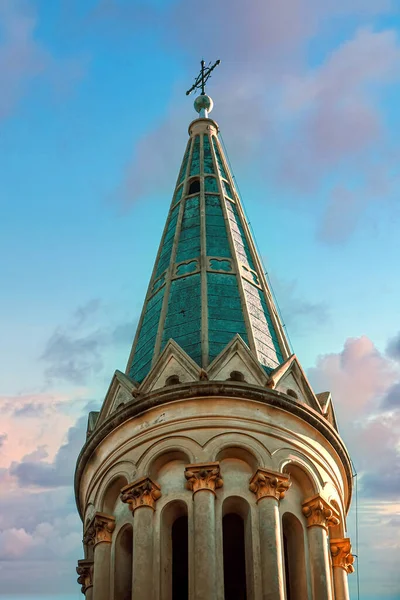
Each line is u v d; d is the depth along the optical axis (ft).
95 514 122.42
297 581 117.70
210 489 117.39
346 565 123.24
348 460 130.31
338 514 124.57
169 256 150.10
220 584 111.96
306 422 126.62
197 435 121.80
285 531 120.88
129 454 123.44
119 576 118.83
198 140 170.09
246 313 138.10
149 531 116.57
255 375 127.65
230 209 156.66
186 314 138.31
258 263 149.79
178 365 128.06
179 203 158.81
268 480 118.62
